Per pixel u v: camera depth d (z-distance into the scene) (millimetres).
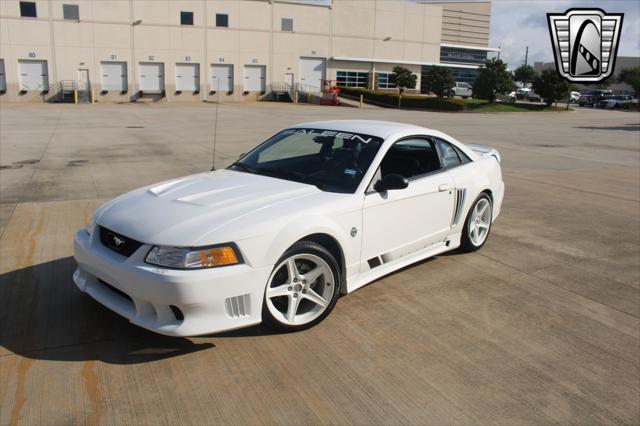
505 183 10062
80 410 2873
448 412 2977
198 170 10328
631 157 14430
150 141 15125
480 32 75688
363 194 4191
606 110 51562
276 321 3660
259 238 3453
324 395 3082
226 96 47000
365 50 51812
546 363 3543
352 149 4609
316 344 3658
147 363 3346
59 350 3461
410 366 3428
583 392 3230
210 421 2822
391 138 4660
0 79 40562
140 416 2842
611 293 4793
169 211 3670
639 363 3594
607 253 5938
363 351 3588
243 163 4891
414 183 4699
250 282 3424
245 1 46031
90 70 42500
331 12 49594
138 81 44031
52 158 11695
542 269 5336
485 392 3180
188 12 44406
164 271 3232
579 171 11734
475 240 5711
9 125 19672
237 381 3189
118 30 42688
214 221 3492
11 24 40031
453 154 5391
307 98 46938
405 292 4613
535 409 3041
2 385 3064
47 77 41562
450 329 3961
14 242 5617
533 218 7445
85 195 8023
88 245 3703
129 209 3791
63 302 4141
